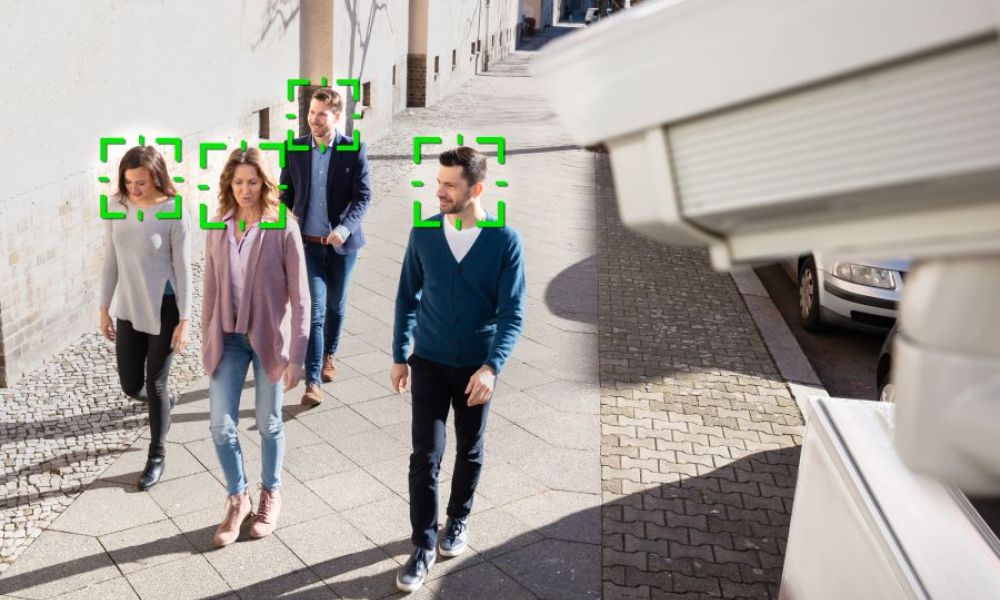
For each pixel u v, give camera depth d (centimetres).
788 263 998
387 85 1869
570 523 466
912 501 258
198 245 943
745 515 486
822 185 85
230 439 422
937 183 80
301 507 468
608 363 706
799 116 86
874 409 323
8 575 399
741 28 86
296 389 617
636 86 94
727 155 91
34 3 613
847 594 268
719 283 950
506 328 385
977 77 77
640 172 97
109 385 616
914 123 80
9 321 599
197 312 777
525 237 1103
